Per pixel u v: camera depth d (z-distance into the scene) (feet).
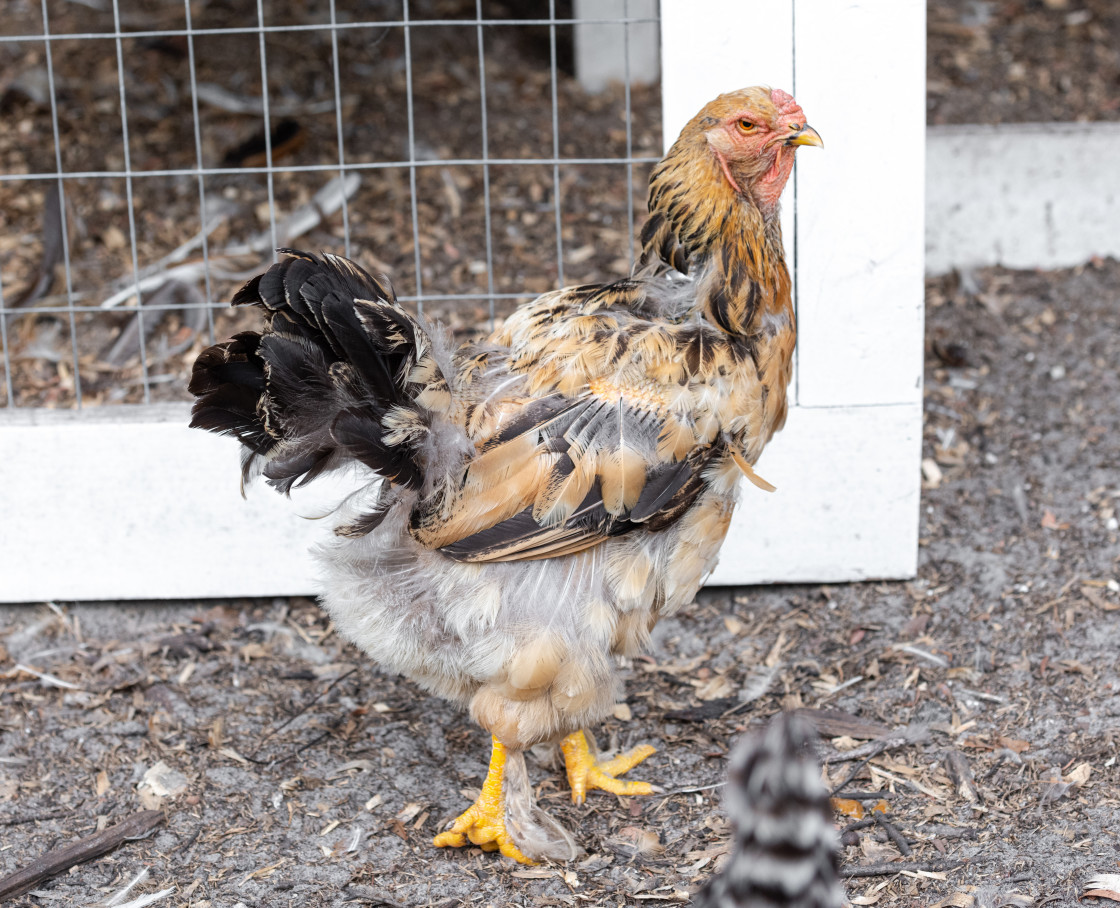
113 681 6.63
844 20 6.47
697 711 6.50
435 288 7.80
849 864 6.00
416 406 5.82
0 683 6.61
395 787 6.31
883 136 6.53
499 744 6.07
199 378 5.82
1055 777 6.19
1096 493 7.11
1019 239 8.13
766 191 6.03
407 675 6.12
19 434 6.71
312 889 6.01
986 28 9.19
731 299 5.99
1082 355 7.69
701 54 6.52
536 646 5.90
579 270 7.89
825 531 6.82
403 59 9.03
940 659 6.59
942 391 7.58
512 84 8.94
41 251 8.00
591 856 6.10
